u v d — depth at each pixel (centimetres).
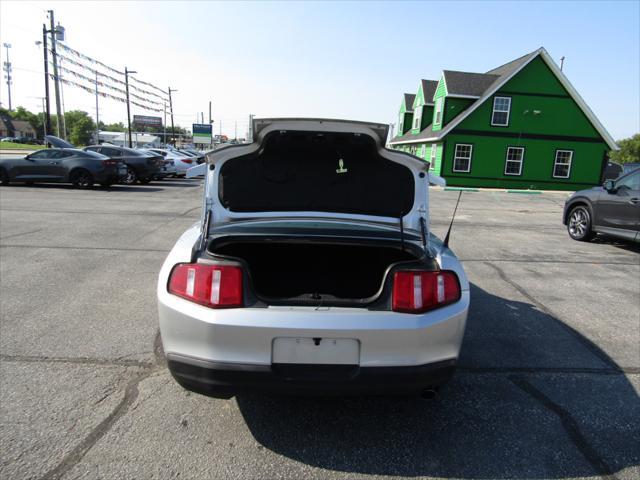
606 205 841
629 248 843
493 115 2555
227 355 230
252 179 319
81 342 366
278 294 311
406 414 285
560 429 274
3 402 280
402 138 3591
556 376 340
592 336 418
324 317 230
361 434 264
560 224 1176
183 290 242
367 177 318
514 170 2614
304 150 310
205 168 315
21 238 730
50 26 2822
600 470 240
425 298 240
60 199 1249
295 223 313
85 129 11394
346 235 291
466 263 680
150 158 1912
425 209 315
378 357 232
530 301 513
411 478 230
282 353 230
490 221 1194
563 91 2544
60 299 462
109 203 1203
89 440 248
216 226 303
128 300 464
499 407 296
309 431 265
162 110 6000
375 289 318
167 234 804
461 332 250
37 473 222
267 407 287
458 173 2602
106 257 630
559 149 2603
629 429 276
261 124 286
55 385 302
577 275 632
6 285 502
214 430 262
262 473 230
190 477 224
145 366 331
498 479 231
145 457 237
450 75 2709
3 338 370
